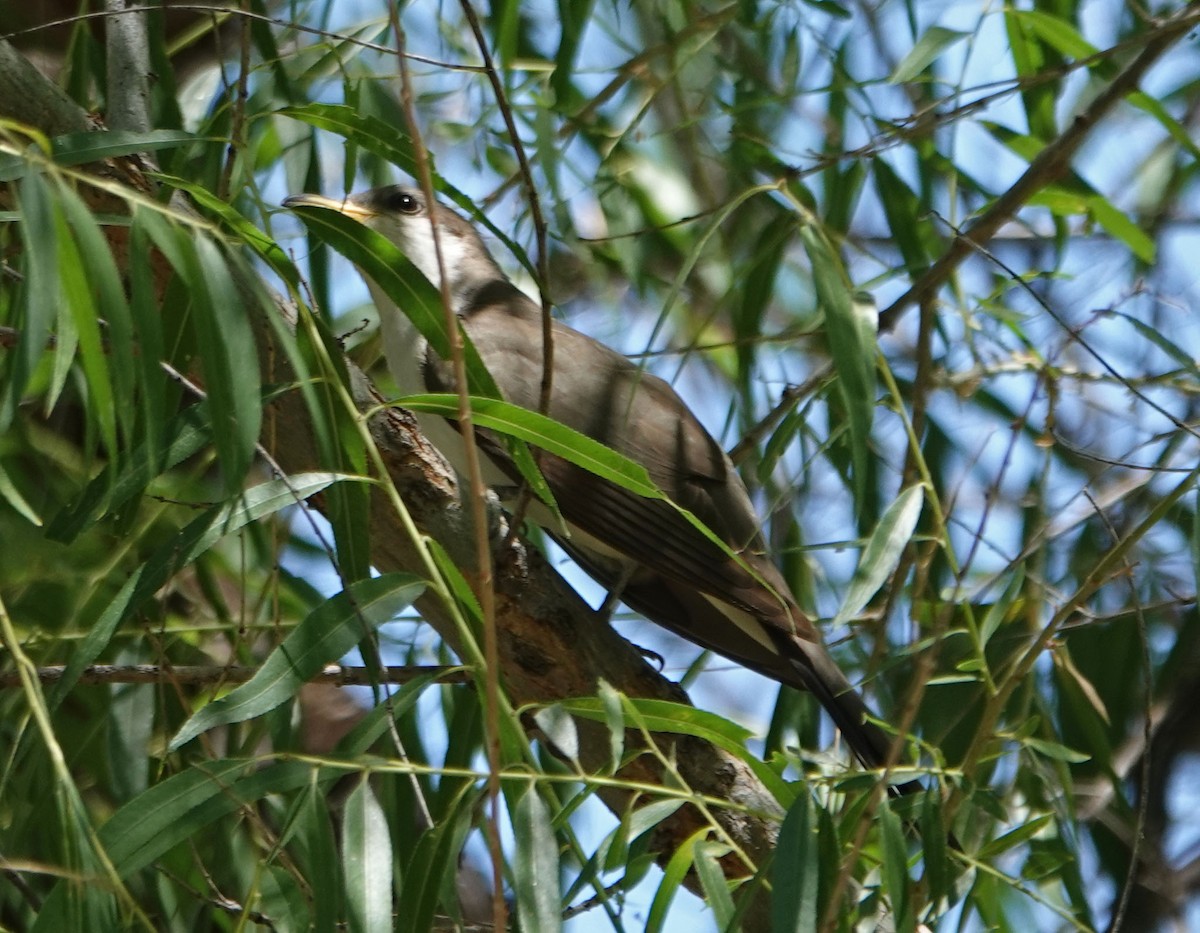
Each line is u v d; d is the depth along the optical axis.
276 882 5.14
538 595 6.60
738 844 6.44
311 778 4.78
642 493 5.35
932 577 8.30
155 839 4.66
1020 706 8.16
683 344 10.72
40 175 4.27
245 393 4.56
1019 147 8.15
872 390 5.79
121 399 4.42
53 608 7.45
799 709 7.89
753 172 9.00
